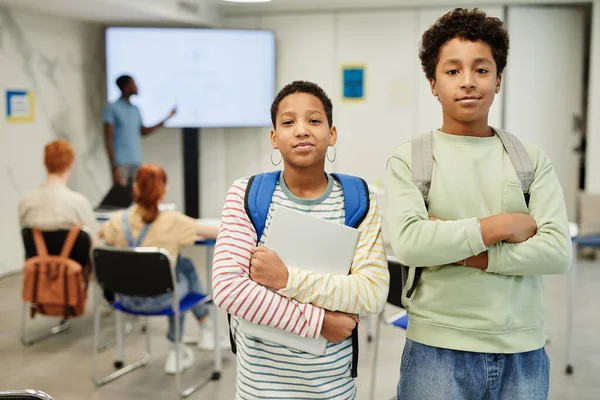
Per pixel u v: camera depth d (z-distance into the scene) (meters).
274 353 1.54
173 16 6.44
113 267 3.21
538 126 7.00
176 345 3.26
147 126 7.11
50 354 3.89
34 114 6.15
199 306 3.90
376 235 1.59
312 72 7.31
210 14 7.10
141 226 3.35
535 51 6.90
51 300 3.72
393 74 7.13
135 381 3.48
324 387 1.53
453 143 1.59
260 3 6.80
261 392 1.54
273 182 1.61
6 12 5.77
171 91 7.11
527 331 1.55
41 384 3.43
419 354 1.58
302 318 1.48
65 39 6.60
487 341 1.51
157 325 4.45
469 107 1.53
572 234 3.44
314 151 1.54
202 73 7.12
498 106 6.97
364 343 4.07
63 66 6.58
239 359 1.59
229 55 7.13
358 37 7.16
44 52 6.28
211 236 3.39
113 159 6.76
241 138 7.59
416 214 1.54
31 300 3.76
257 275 1.50
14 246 5.95
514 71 6.93
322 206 1.59
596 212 6.55
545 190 1.56
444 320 1.54
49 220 3.75
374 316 4.56
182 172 7.67
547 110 6.98
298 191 1.60
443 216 1.56
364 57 7.18
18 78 5.94
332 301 1.49
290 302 1.49
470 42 1.52
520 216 1.51
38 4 5.64
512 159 1.57
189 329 4.35
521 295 1.54
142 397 3.27
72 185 6.77
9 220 5.86
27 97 6.05
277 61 7.37
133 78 6.84
